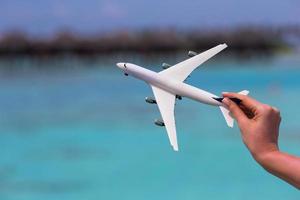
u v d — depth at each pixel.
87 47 60.41
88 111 41.19
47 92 48.56
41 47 61.78
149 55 57.66
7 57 61.94
